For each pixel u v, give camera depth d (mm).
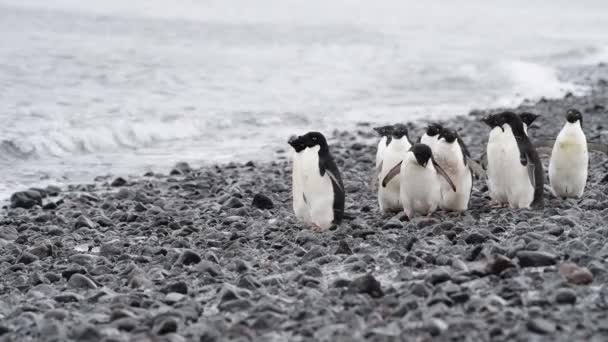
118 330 12156
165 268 16359
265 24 96125
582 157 20094
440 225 17312
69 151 34000
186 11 103688
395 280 14047
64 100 42531
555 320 11391
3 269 16922
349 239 17094
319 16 117812
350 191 24219
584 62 75000
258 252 17109
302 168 18391
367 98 52281
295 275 14539
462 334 11070
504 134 18953
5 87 44281
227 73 57875
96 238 19500
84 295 14625
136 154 34406
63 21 78000
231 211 21750
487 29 114812
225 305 13008
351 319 11977
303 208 18812
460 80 61594
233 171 29812
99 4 97750
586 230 16562
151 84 50531
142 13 94625
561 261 13977
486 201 20797
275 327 11953
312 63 66688
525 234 15883
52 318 13047
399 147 19391
